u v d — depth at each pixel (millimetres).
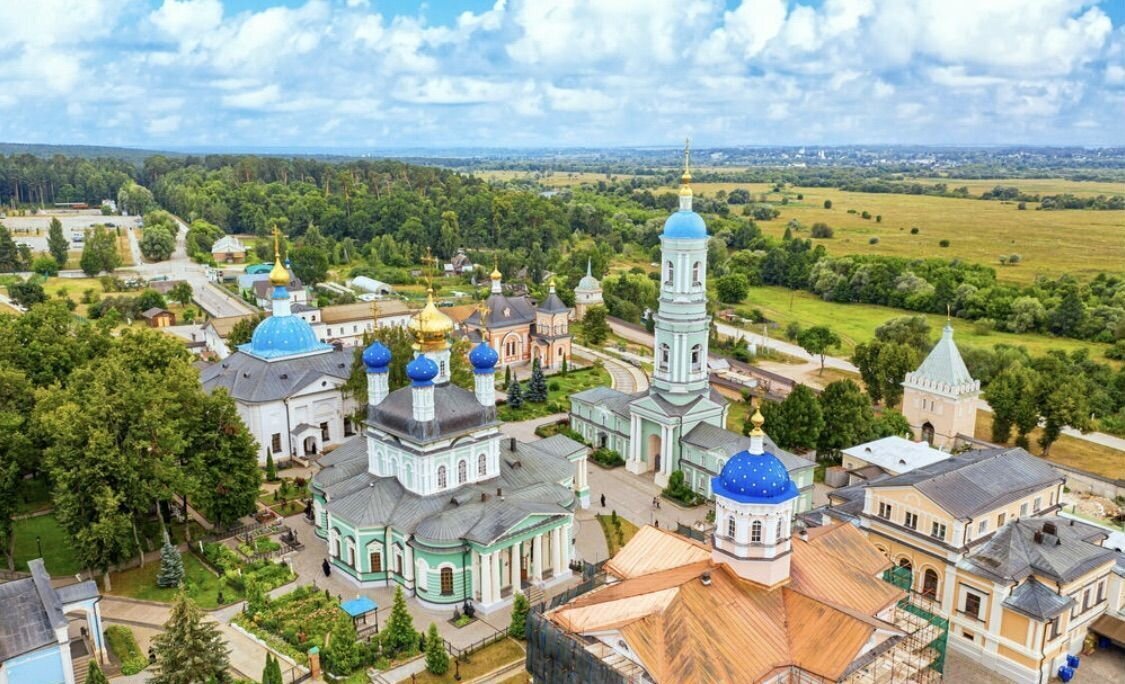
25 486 92688
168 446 80250
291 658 67812
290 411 112500
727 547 59156
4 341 100750
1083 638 70375
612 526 94250
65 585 78250
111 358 98812
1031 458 80375
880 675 56156
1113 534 79750
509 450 90625
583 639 55219
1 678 58656
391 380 113750
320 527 88750
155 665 66438
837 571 62250
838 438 112500
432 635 65625
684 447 104688
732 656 52094
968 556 69750
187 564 83750
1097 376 147875
